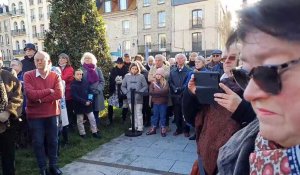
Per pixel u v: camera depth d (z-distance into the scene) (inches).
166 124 226.4
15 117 127.3
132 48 1194.0
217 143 64.2
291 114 18.8
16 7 1647.4
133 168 158.2
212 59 228.2
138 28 1171.3
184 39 1083.9
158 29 1130.7
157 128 238.5
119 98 246.8
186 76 213.8
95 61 225.1
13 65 182.7
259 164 23.9
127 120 261.7
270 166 22.6
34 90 135.1
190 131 226.4
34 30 1594.5
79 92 206.8
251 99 20.3
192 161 167.2
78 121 210.8
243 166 30.8
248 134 31.9
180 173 151.2
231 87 59.5
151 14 1140.5
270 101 19.5
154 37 1141.1
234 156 33.7
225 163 34.7
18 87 130.8
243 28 20.0
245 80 29.1
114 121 260.5
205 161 67.4
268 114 19.9
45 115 139.3
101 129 235.6
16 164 161.5
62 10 249.0
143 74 252.1
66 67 215.0
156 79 216.8
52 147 144.9
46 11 1523.1
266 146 24.7
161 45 1133.1
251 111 53.9
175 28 1096.8
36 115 138.2
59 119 172.6
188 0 1061.1
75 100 206.8
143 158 173.0
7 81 126.7
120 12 1202.6
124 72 249.8
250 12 19.1
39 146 140.1
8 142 130.8
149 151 185.2
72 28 249.1
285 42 17.8
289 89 18.3
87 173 151.9
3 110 122.8
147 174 150.4
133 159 171.5
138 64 246.1
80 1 251.6
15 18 1660.9
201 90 65.0
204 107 71.6
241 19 19.9
